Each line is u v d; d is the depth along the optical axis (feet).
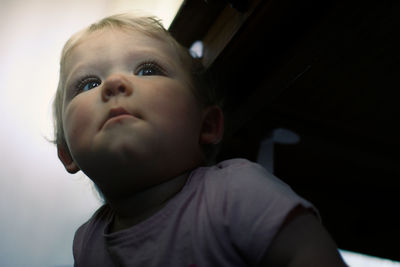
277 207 1.61
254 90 2.81
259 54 2.59
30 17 4.04
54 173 4.49
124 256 1.94
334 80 2.94
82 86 2.26
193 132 2.23
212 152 2.86
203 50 2.89
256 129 3.64
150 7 3.18
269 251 1.55
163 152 1.98
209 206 1.81
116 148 1.88
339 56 2.54
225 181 1.88
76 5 3.92
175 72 2.33
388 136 3.78
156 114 1.98
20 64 4.05
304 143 3.92
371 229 5.12
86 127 1.99
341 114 3.45
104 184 2.06
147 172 1.99
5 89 4.07
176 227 1.86
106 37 2.37
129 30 2.46
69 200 4.51
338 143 3.85
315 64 2.72
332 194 4.99
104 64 2.24
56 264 4.30
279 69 2.53
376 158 4.15
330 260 1.47
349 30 2.22
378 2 2.03
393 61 2.66
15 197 4.35
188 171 2.19
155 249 1.85
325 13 2.16
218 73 2.74
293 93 3.15
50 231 4.41
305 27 2.30
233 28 2.49
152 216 1.95
